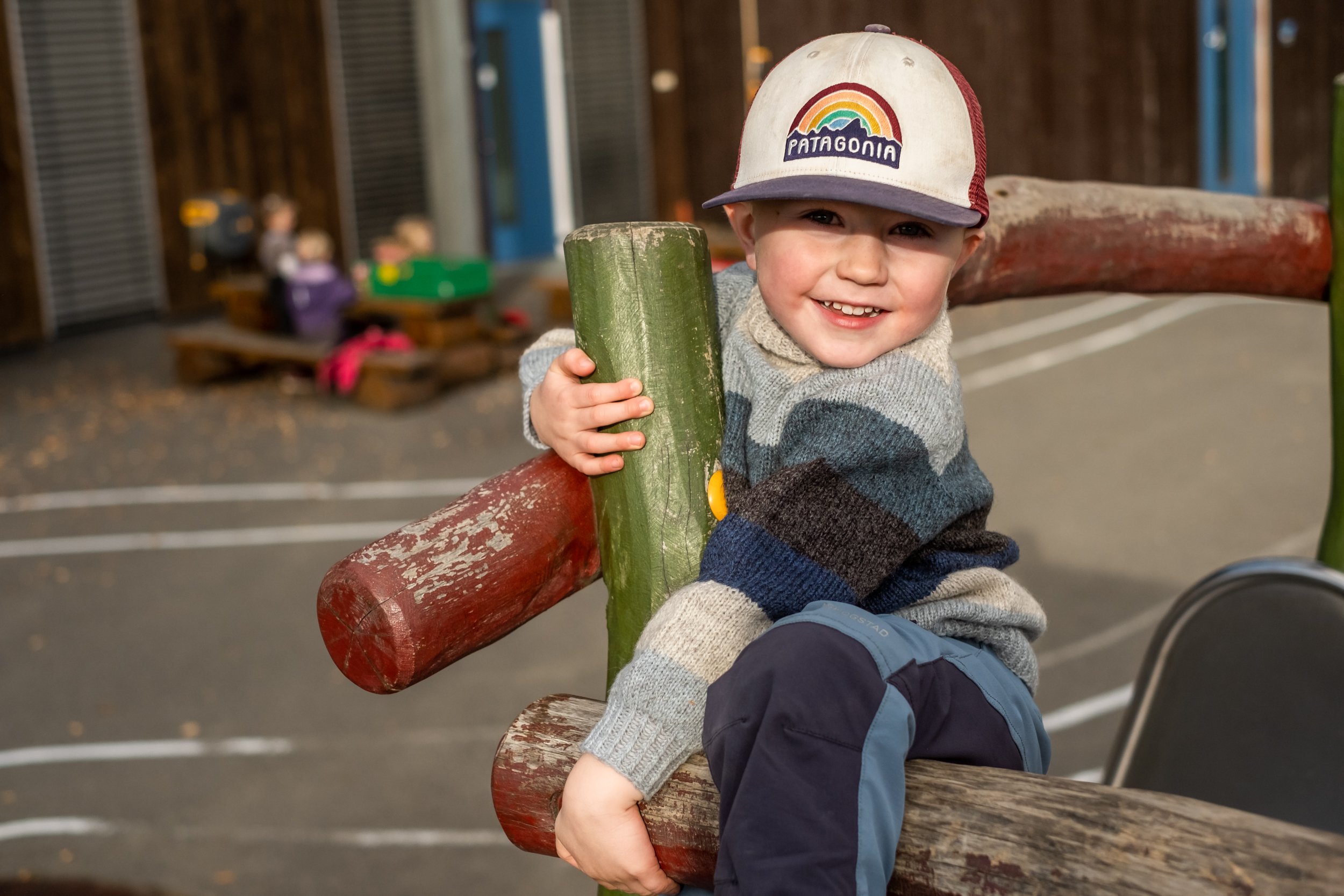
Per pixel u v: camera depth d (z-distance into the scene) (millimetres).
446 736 4449
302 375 9719
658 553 1119
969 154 1105
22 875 3684
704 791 982
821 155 1083
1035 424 8203
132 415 9062
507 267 14445
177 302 12281
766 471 1141
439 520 1097
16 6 10891
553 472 1188
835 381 1137
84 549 6480
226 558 6281
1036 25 14141
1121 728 2127
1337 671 1919
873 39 1115
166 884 3633
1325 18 15820
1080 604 5344
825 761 920
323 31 13000
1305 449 7383
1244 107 15492
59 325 11508
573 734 1061
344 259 13492
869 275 1106
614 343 1115
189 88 12125
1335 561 2062
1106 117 14523
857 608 1056
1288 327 10531
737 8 14781
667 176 15484
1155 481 6945
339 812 3988
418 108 13914
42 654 5234
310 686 4867
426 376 9086
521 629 5316
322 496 7227
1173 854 755
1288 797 1956
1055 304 11992
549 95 14633
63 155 11352
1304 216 1934
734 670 985
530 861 3701
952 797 881
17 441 8516
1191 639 2051
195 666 5078
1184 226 1846
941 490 1116
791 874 878
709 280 1152
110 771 4281
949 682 1082
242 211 11602
